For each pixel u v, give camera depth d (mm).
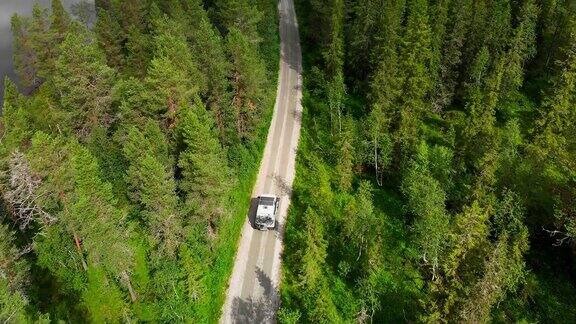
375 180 63938
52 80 63938
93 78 54562
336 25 72188
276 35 90312
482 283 35844
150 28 72875
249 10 71250
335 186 61031
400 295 49188
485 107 64312
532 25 73562
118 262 43688
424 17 63312
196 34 61406
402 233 56281
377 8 71000
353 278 50188
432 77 69500
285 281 49906
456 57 71875
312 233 47844
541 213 55812
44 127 57406
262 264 51688
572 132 62031
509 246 48344
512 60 70562
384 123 64375
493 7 72125
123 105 51562
